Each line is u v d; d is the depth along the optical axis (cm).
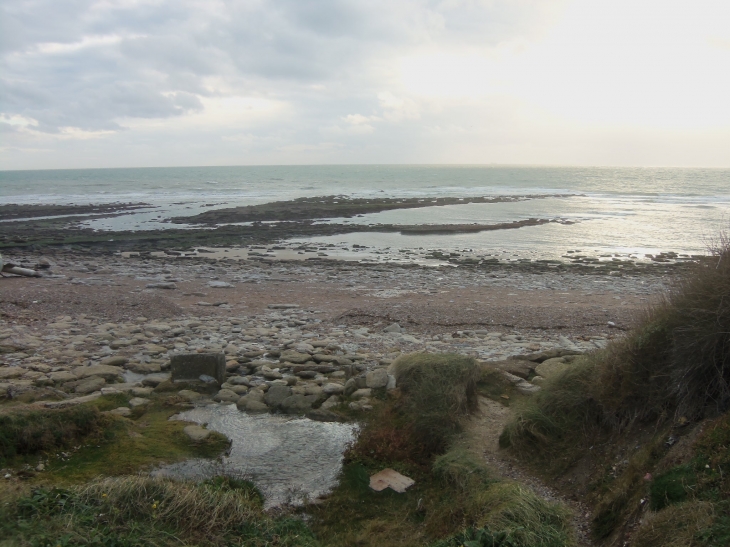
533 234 4084
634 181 12531
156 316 1603
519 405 798
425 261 2997
